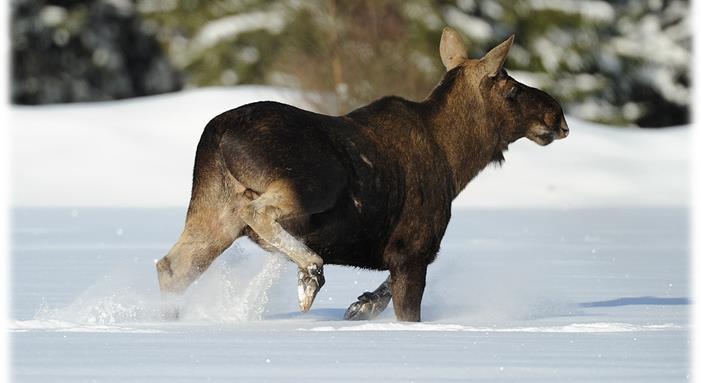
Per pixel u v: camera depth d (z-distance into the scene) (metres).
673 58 189.62
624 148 124.81
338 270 52.31
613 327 33.03
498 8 169.38
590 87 174.62
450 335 31.34
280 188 33.25
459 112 37.75
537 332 32.06
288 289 43.62
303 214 33.47
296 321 34.34
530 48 171.62
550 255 60.81
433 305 40.31
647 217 92.12
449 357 27.55
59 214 91.81
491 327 33.22
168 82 189.12
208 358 27.22
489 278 49.44
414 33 142.88
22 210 96.12
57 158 113.88
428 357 27.48
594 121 174.62
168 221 84.75
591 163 119.06
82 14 182.75
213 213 34.41
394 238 35.66
